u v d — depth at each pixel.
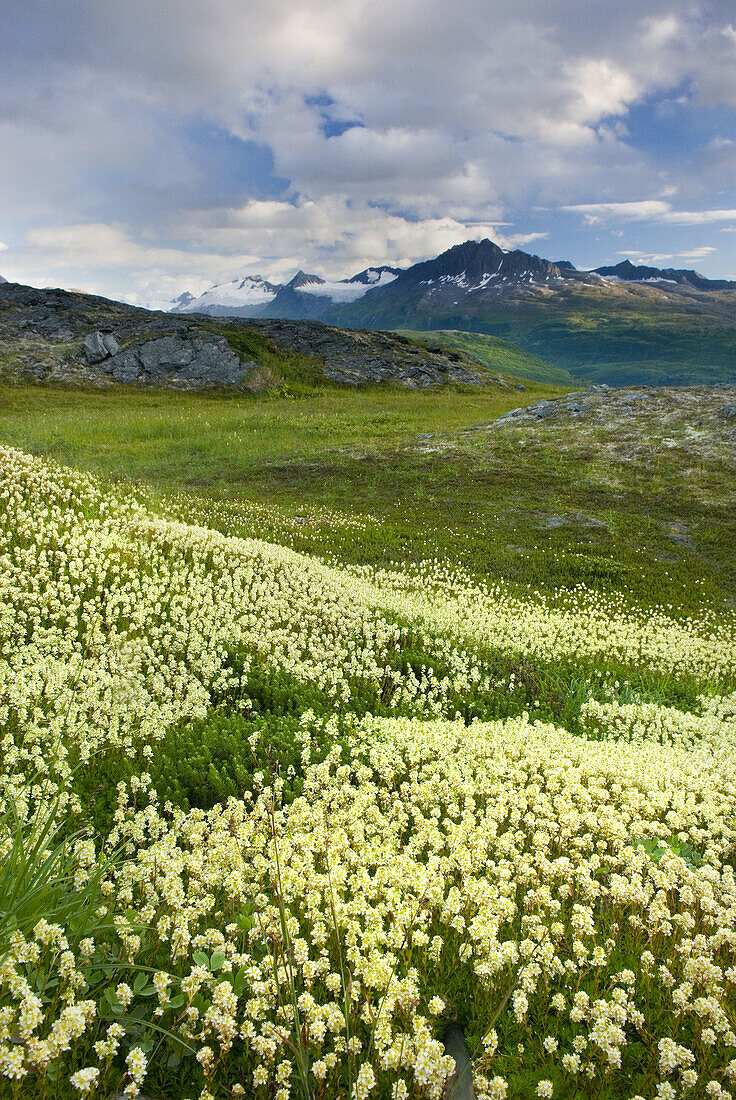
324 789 7.00
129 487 23.64
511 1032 3.92
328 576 17.84
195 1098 3.24
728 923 4.76
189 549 16.67
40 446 33.06
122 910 4.29
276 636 12.20
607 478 31.61
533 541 24.84
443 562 22.45
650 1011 4.08
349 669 11.75
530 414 44.25
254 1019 3.46
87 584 12.69
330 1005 3.35
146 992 3.48
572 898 5.14
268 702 10.13
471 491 30.44
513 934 4.61
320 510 27.28
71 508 16.97
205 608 12.75
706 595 20.98
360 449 37.41
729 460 32.66
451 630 15.17
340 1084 3.33
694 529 25.97
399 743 8.18
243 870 4.76
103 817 6.20
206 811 6.51
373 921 4.14
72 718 7.17
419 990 4.08
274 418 46.78
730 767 8.88
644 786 7.67
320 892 4.54
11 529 14.24
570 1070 3.46
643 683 14.05
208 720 8.99
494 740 8.52
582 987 4.31
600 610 19.09
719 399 42.41
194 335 65.00
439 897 4.55
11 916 3.53
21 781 5.76
